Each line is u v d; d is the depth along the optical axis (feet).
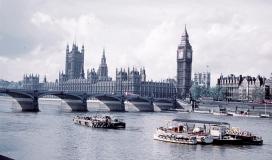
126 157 287.28
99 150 312.50
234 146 349.41
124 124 488.85
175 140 357.20
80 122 512.63
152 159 282.97
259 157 301.84
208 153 310.86
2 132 397.80
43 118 590.96
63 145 331.36
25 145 323.16
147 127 499.51
